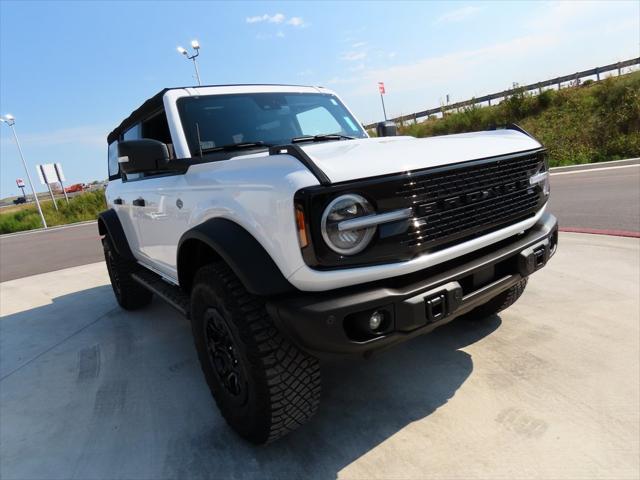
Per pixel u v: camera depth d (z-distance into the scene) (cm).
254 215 200
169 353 361
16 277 774
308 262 180
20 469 235
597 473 191
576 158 1276
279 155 203
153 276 388
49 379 336
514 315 348
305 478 208
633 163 1095
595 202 714
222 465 222
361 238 186
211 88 319
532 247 243
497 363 284
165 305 488
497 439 218
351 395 269
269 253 196
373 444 225
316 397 216
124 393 304
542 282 407
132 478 220
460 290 206
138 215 361
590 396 241
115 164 464
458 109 1883
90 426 268
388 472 206
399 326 193
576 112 1519
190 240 242
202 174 252
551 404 239
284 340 205
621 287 374
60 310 514
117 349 380
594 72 1861
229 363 230
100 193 2442
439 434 226
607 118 1377
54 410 290
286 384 205
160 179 307
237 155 282
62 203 2505
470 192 213
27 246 1309
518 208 241
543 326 324
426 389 266
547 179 268
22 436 265
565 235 553
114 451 242
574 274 416
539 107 1669
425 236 198
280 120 324
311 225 177
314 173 182
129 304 467
